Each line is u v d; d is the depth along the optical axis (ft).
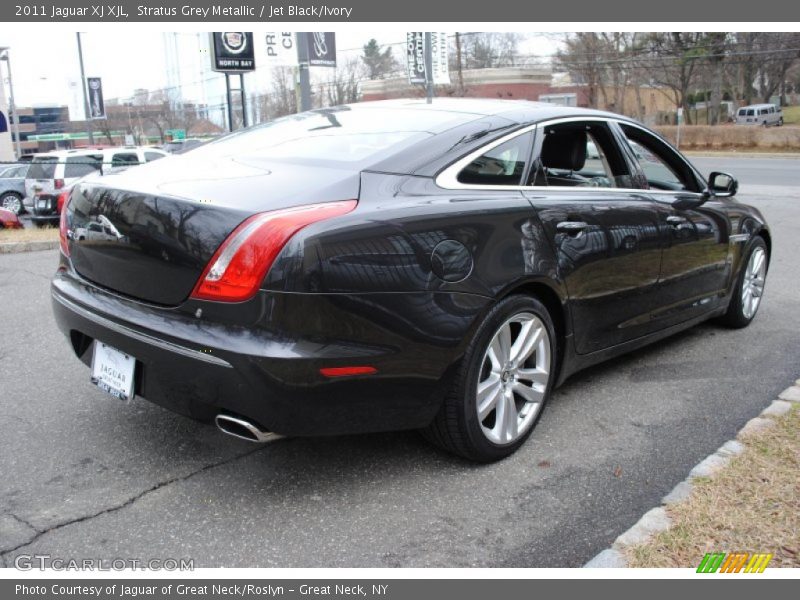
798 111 226.79
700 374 14.38
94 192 9.86
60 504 9.14
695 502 9.12
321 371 8.22
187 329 8.39
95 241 9.61
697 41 174.60
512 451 10.68
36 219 43.62
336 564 8.16
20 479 9.72
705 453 10.97
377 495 9.54
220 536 8.60
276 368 7.98
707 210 14.80
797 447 10.61
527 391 10.74
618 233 11.90
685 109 186.60
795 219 39.32
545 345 10.84
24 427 11.27
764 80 214.48
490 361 10.07
